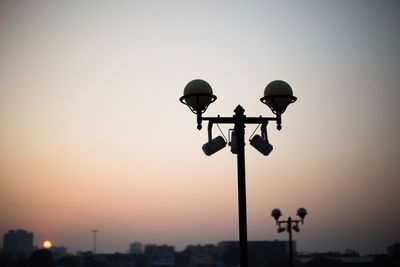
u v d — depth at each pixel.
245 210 4.81
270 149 5.23
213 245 151.00
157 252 145.62
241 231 4.73
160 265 128.00
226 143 5.26
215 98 5.22
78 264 118.12
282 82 5.44
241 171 4.96
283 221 14.81
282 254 110.88
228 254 123.00
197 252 146.88
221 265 118.69
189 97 5.14
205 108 5.22
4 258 119.56
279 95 5.32
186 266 137.12
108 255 134.00
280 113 5.39
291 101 5.44
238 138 5.11
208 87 5.18
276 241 113.12
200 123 5.12
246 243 4.68
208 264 129.50
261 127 5.35
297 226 14.80
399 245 88.75
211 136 5.23
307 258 93.69
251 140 5.32
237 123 5.18
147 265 129.88
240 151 5.04
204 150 5.19
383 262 75.75
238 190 4.90
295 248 117.19
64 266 113.00
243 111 5.25
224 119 5.17
